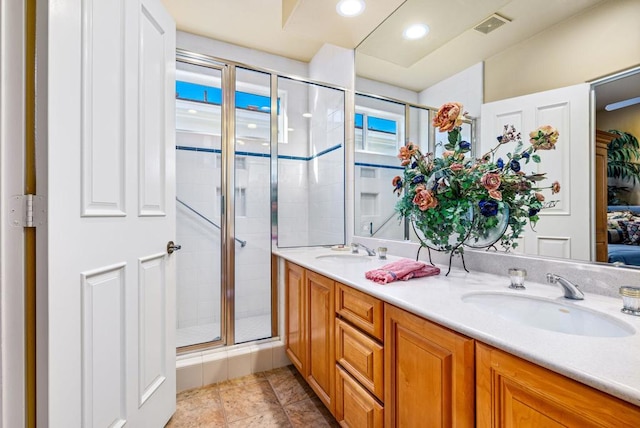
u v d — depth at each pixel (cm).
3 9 74
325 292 146
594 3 99
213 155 259
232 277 219
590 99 100
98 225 99
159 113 141
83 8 93
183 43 240
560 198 107
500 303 102
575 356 56
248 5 207
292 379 191
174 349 154
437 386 81
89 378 95
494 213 112
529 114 118
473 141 142
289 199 283
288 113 284
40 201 80
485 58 136
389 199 195
